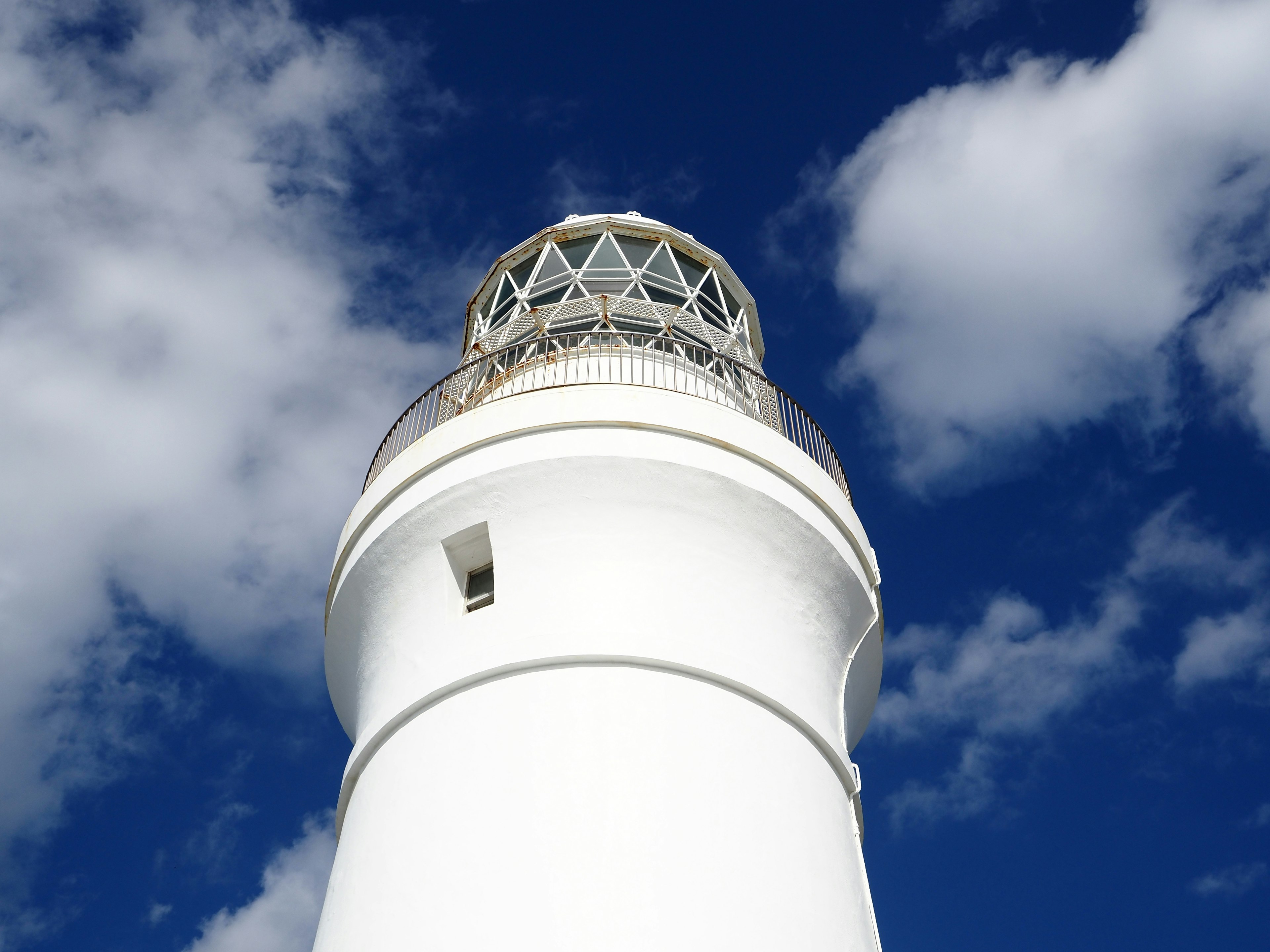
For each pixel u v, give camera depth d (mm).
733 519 14672
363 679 15219
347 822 13672
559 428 14922
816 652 14969
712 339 18297
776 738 13523
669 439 14891
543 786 12219
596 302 17812
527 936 11211
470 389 17328
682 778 12430
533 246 19500
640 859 11711
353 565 15461
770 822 12656
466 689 13500
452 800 12469
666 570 14109
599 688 13000
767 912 11914
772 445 15555
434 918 11633
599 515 14367
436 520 14844
